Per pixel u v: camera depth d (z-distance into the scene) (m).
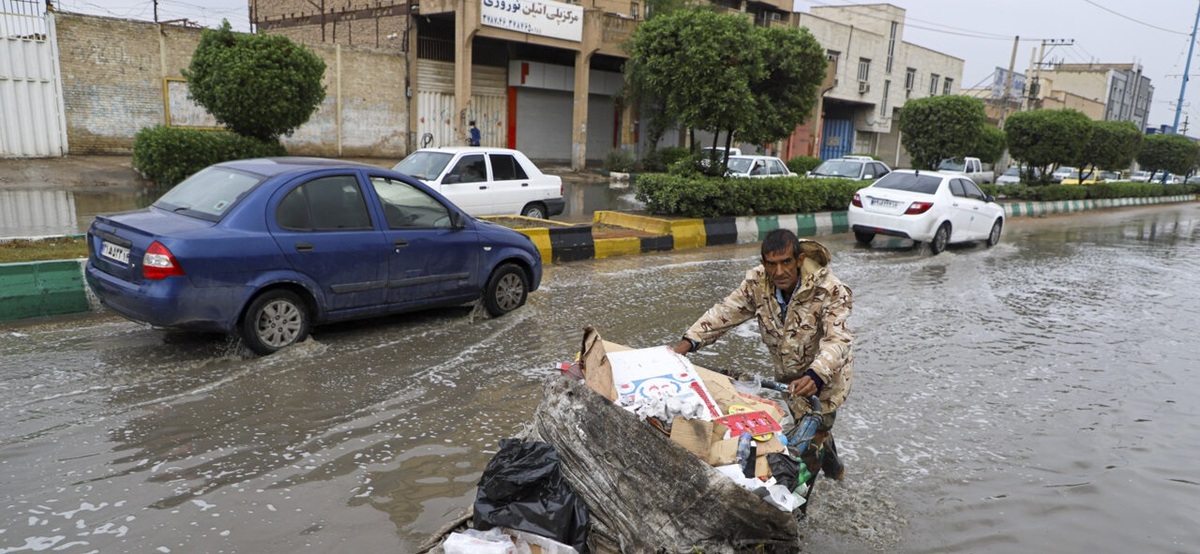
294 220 6.19
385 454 4.53
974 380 6.77
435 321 7.54
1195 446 5.50
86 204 13.86
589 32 29.00
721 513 3.02
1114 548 4.04
